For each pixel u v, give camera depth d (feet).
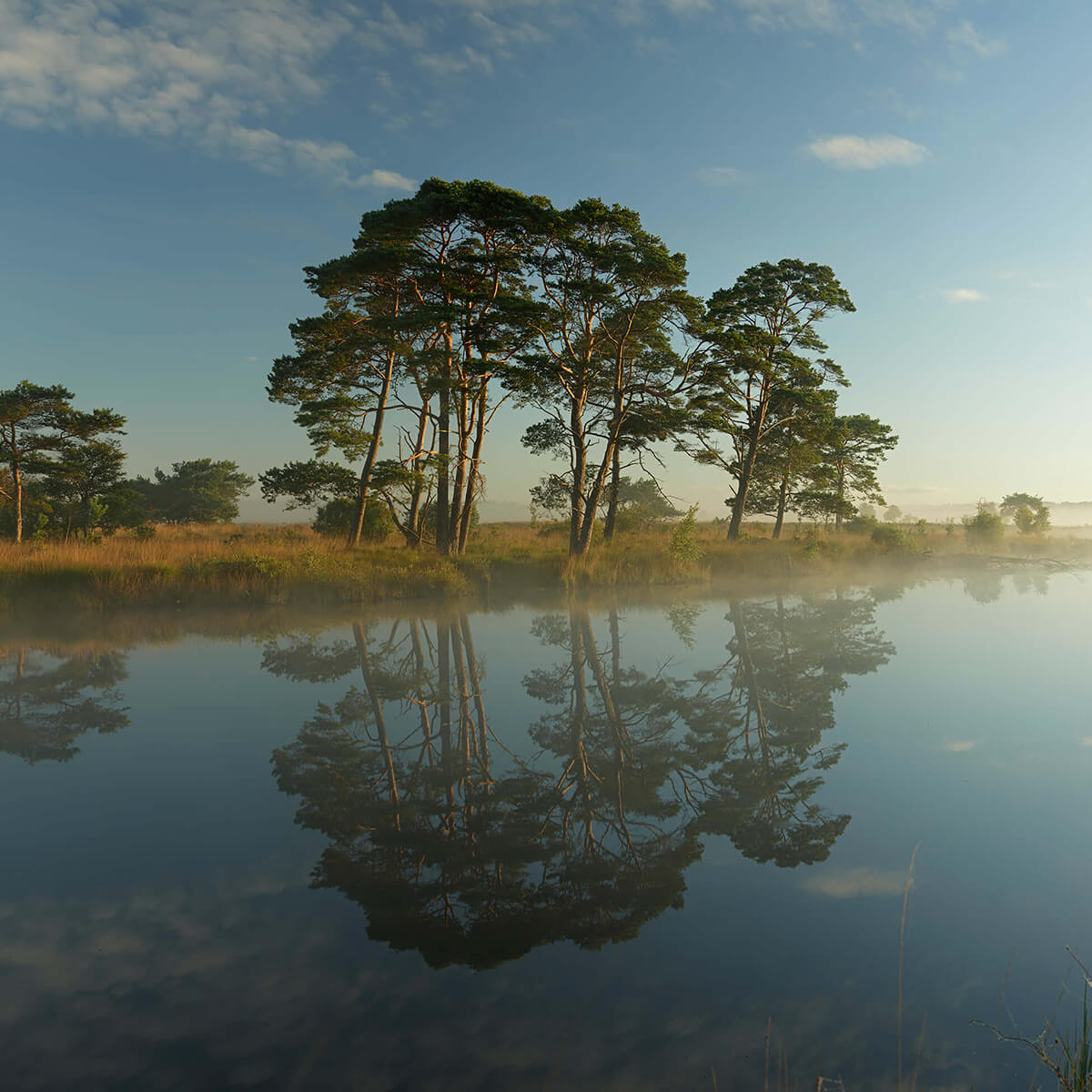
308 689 31.09
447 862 15.58
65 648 40.34
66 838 16.71
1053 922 13.04
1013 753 22.74
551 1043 9.85
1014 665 35.78
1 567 58.03
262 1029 10.18
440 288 81.35
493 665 35.91
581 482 84.17
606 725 26.03
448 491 94.89
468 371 80.74
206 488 202.39
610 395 90.53
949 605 59.72
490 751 23.16
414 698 29.71
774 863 15.52
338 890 14.34
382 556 76.43
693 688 31.40
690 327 82.53
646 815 18.13
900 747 23.52
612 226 75.66
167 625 48.26
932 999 10.79
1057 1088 8.84
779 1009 10.62
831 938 12.56
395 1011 10.59
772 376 107.04
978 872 15.01
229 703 28.71
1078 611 55.67
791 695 30.14
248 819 17.81
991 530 117.91
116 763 21.94
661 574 77.30
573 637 44.09
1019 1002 10.77
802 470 125.39
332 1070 9.32
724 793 19.69
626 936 12.68
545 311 75.51
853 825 17.47
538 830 17.22
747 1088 8.91
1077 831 16.98
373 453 89.86
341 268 80.48
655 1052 9.64
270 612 54.80
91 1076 9.21
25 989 11.12
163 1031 10.10
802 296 108.37
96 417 113.80
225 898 13.98
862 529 132.67
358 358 89.45
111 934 12.75
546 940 12.58
